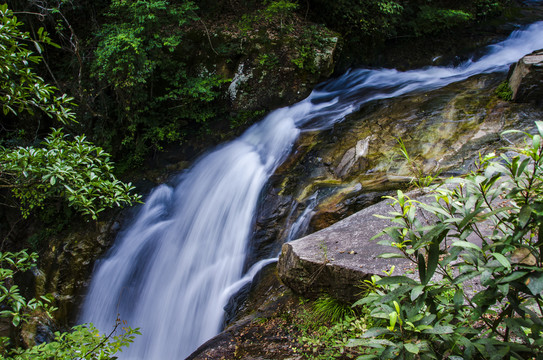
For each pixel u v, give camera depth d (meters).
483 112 7.24
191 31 9.78
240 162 8.41
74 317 7.76
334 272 3.69
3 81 3.04
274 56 9.62
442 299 1.93
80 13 10.27
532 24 12.10
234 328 4.07
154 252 7.80
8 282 8.21
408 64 11.68
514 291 1.75
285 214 6.68
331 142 7.77
